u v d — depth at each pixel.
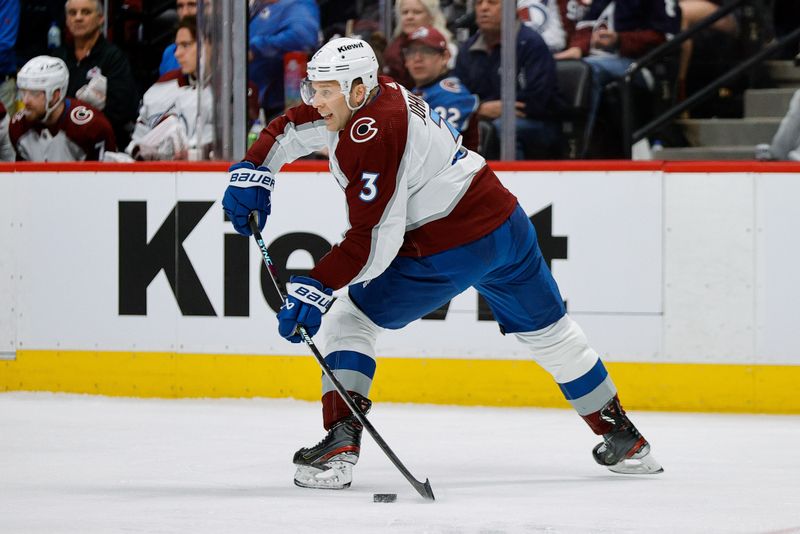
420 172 7.38
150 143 14.45
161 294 12.88
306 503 7.00
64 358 13.10
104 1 14.52
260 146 7.96
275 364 12.70
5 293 13.20
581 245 12.18
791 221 11.85
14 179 13.14
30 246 13.12
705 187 11.98
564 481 8.08
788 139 15.92
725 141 16.81
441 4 15.73
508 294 8.12
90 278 13.02
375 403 12.53
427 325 12.42
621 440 8.30
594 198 12.13
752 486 7.82
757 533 6.05
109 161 13.70
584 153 16.08
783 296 11.88
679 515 6.60
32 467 8.64
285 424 11.06
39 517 6.50
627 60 16.45
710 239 11.96
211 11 13.67
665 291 12.06
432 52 15.68
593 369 8.30
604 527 6.16
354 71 7.20
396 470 8.59
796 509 6.84
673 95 16.91
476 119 15.67
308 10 16.17
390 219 7.21
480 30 15.48
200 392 12.84
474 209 7.62
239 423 11.11
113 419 11.34
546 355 8.30
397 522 6.27
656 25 16.56
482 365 12.35
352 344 7.76
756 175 11.88
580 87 15.85
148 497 7.29
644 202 12.05
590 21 16.41
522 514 6.60
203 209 12.77
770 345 11.92
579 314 12.22
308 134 7.94
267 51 15.99
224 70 13.65
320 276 7.30
